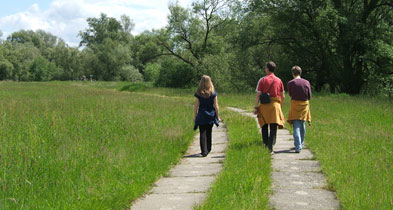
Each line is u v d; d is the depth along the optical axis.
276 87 7.23
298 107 7.39
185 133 9.52
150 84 49.28
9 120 10.07
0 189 4.39
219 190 4.65
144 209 4.31
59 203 4.15
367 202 4.03
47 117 10.93
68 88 39.56
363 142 7.93
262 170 5.54
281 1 29.81
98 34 106.19
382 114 13.45
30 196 4.28
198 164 6.73
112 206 4.27
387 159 6.25
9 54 97.94
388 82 28.11
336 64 31.00
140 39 45.44
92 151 6.48
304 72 35.03
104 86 50.97
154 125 10.22
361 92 32.03
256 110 7.35
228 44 37.50
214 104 7.53
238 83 35.88
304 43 33.12
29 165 5.34
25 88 37.16
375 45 26.95
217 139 9.54
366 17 29.08
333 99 21.47
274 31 33.66
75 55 98.75
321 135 8.88
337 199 4.44
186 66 42.97
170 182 5.52
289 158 6.83
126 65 86.25
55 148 6.71
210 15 41.66
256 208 3.97
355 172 5.30
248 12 32.97
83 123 10.24
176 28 42.47
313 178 5.42
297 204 4.28
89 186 4.73
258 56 38.44
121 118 11.56
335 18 26.91
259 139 8.33
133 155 6.49
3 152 5.88
